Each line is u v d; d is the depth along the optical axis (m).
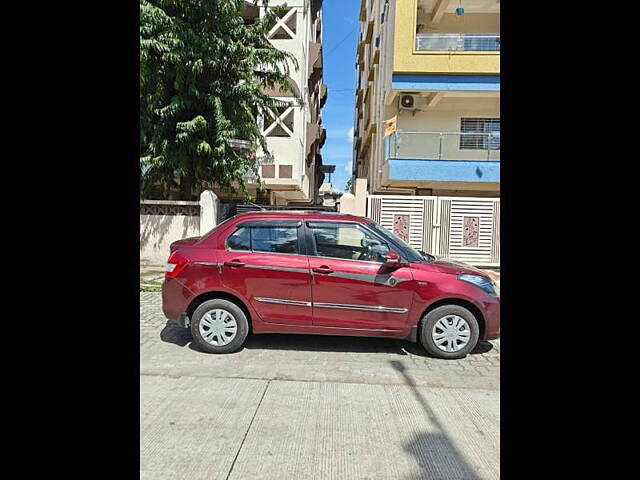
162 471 2.54
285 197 20.02
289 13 15.91
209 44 10.04
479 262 11.64
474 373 4.24
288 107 14.91
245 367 4.31
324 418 3.24
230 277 4.64
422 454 2.78
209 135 10.70
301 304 4.61
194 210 10.48
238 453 2.74
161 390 3.71
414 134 14.28
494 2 15.09
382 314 4.60
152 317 6.28
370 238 4.80
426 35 13.85
